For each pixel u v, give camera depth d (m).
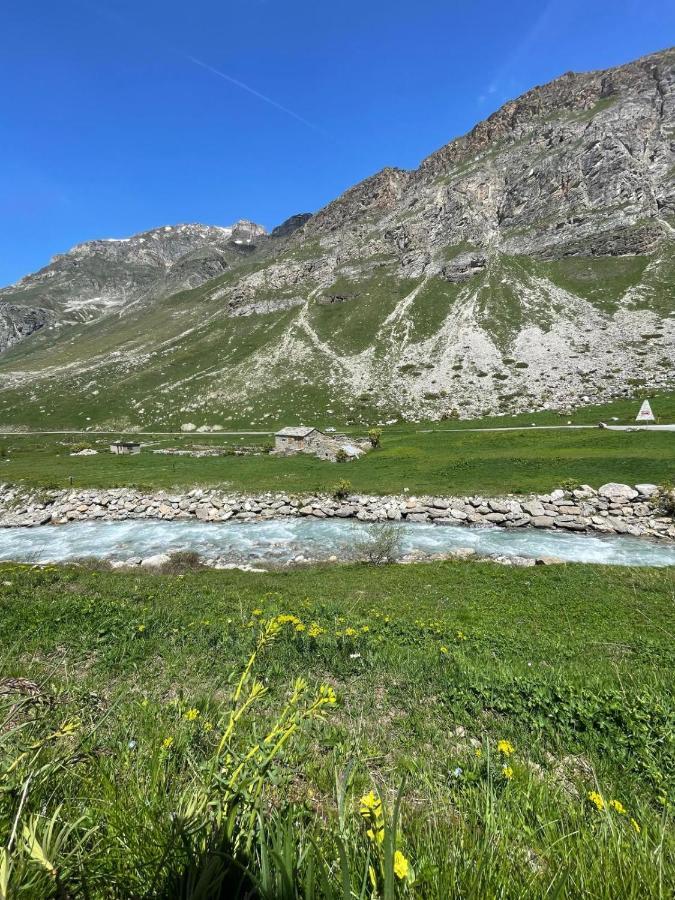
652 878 1.87
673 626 11.27
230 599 12.61
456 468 37.59
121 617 8.38
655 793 3.54
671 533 24.28
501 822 2.43
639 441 42.03
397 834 2.22
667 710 4.71
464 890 1.72
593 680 5.87
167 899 1.51
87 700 4.09
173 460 53.06
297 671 6.20
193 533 29.20
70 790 2.24
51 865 1.31
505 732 4.66
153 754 2.66
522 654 8.23
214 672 5.94
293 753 3.53
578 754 4.27
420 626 9.67
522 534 26.20
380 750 4.14
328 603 12.12
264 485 36.19
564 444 45.09
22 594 11.01
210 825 1.76
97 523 32.62
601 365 85.19
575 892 1.81
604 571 16.80
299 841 1.92
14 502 36.34
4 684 2.45
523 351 96.12
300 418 91.69
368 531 27.66
